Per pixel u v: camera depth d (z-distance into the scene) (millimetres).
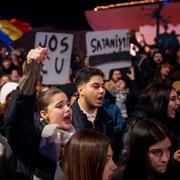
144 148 2543
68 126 3240
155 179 2605
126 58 6188
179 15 13945
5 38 8742
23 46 8391
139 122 2617
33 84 2738
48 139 2943
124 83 6766
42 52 2725
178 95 4340
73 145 2418
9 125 2781
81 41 9148
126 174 2590
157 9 14031
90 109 3811
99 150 2383
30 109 2770
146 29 14227
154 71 7902
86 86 3732
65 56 5461
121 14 14531
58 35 5414
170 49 10305
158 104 3689
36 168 2969
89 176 2375
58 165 2574
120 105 6164
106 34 6082
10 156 2791
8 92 4363
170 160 2670
